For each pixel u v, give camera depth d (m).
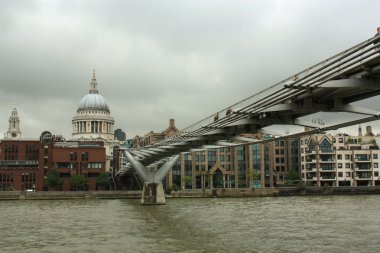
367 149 163.62
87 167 169.38
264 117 47.81
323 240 43.19
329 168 161.88
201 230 51.56
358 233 47.72
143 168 100.00
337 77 31.80
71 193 137.38
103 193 139.12
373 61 27.81
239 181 167.38
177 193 136.38
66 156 168.50
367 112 37.78
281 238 44.62
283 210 78.31
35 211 82.81
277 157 177.88
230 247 40.00
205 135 64.19
